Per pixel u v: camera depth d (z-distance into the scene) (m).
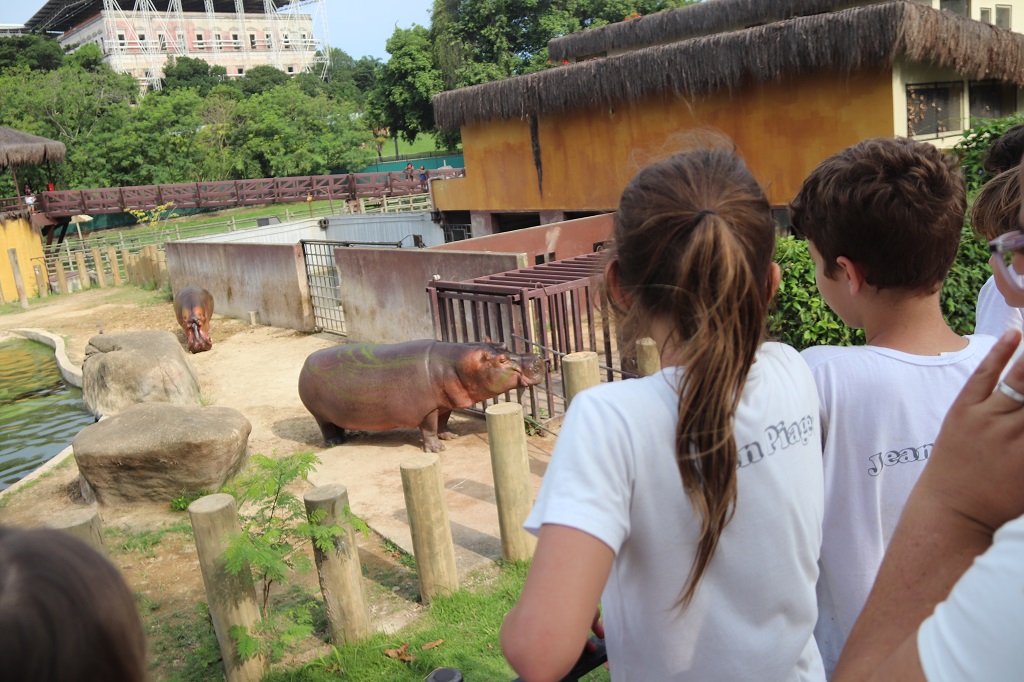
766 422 1.56
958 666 0.85
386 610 5.17
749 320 1.47
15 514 7.63
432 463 5.02
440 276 11.14
